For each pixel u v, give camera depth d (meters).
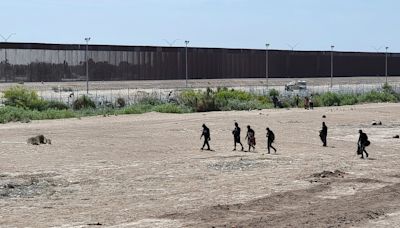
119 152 46.06
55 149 47.56
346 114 86.25
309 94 118.31
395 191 28.97
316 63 199.75
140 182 32.50
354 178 33.16
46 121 75.19
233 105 97.75
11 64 144.25
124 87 139.38
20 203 26.72
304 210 24.11
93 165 39.16
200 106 94.44
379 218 22.59
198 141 53.97
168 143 52.34
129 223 22.03
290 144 51.88
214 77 174.62
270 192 28.92
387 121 76.94
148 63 163.62
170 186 31.19
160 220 22.50
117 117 80.75
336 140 55.72
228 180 32.94
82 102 91.19
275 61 188.38
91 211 24.66
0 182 32.19
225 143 52.41
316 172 35.62
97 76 155.88
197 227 20.94
